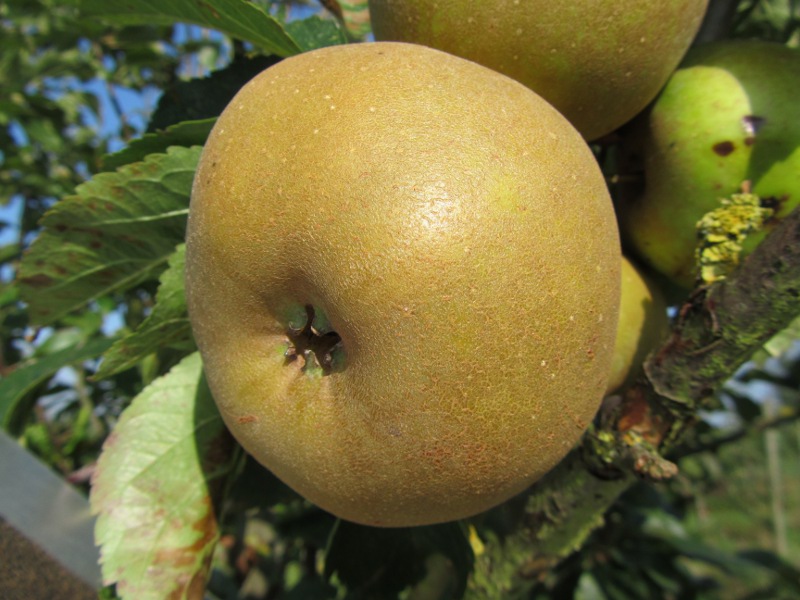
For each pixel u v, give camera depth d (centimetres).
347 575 16
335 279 9
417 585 16
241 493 16
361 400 9
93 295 15
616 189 15
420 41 12
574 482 13
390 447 9
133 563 12
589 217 10
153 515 13
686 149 13
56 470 27
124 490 13
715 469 50
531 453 10
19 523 16
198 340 11
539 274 9
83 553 16
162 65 32
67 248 14
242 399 11
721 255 11
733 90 12
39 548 16
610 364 10
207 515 13
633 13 11
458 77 10
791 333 14
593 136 13
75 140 38
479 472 10
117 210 14
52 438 28
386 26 12
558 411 10
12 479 16
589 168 10
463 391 9
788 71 12
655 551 31
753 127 12
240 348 11
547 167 9
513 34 11
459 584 14
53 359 19
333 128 9
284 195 9
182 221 14
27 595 16
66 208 13
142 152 14
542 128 10
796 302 9
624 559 30
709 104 12
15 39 33
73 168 36
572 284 9
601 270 10
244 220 10
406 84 9
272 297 10
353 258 9
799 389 33
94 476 13
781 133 12
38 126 34
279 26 12
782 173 12
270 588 33
